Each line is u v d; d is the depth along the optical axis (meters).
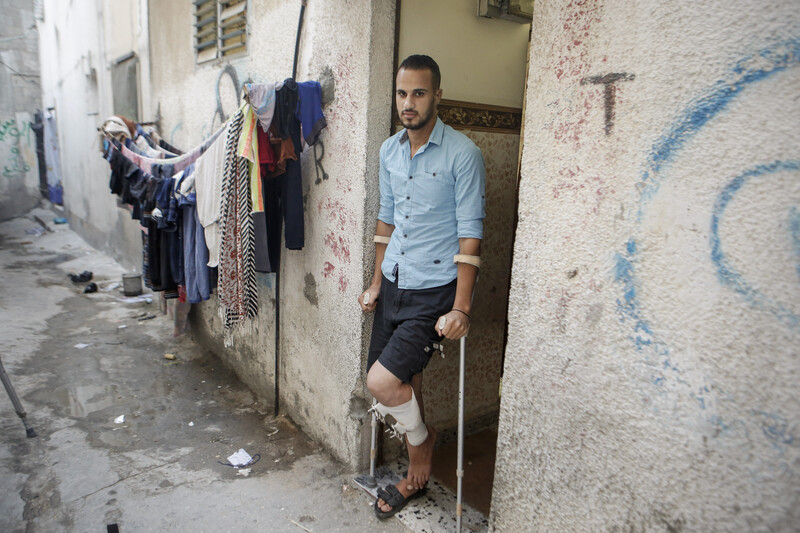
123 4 6.24
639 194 1.51
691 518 1.46
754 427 1.32
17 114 12.88
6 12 12.50
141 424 3.48
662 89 1.43
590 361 1.67
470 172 2.15
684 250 1.42
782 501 1.28
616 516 1.64
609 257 1.60
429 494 2.72
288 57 3.17
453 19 2.77
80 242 10.24
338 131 2.78
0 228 11.67
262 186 2.88
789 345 1.24
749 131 1.28
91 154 9.20
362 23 2.53
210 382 4.18
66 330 5.36
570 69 1.66
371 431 2.86
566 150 1.69
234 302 2.95
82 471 2.94
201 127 4.40
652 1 1.43
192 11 4.32
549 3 1.70
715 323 1.37
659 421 1.51
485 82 2.97
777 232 1.25
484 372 3.31
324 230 2.97
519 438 1.94
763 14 1.24
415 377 2.53
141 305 6.30
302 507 2.64
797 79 1.20
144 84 5.62
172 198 3.40
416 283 2.31
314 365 3.19
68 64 9.92
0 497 2.69
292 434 3.36
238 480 2.86
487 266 3.13
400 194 2.34
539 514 1.89
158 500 2.69
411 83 2.10
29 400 3.79
